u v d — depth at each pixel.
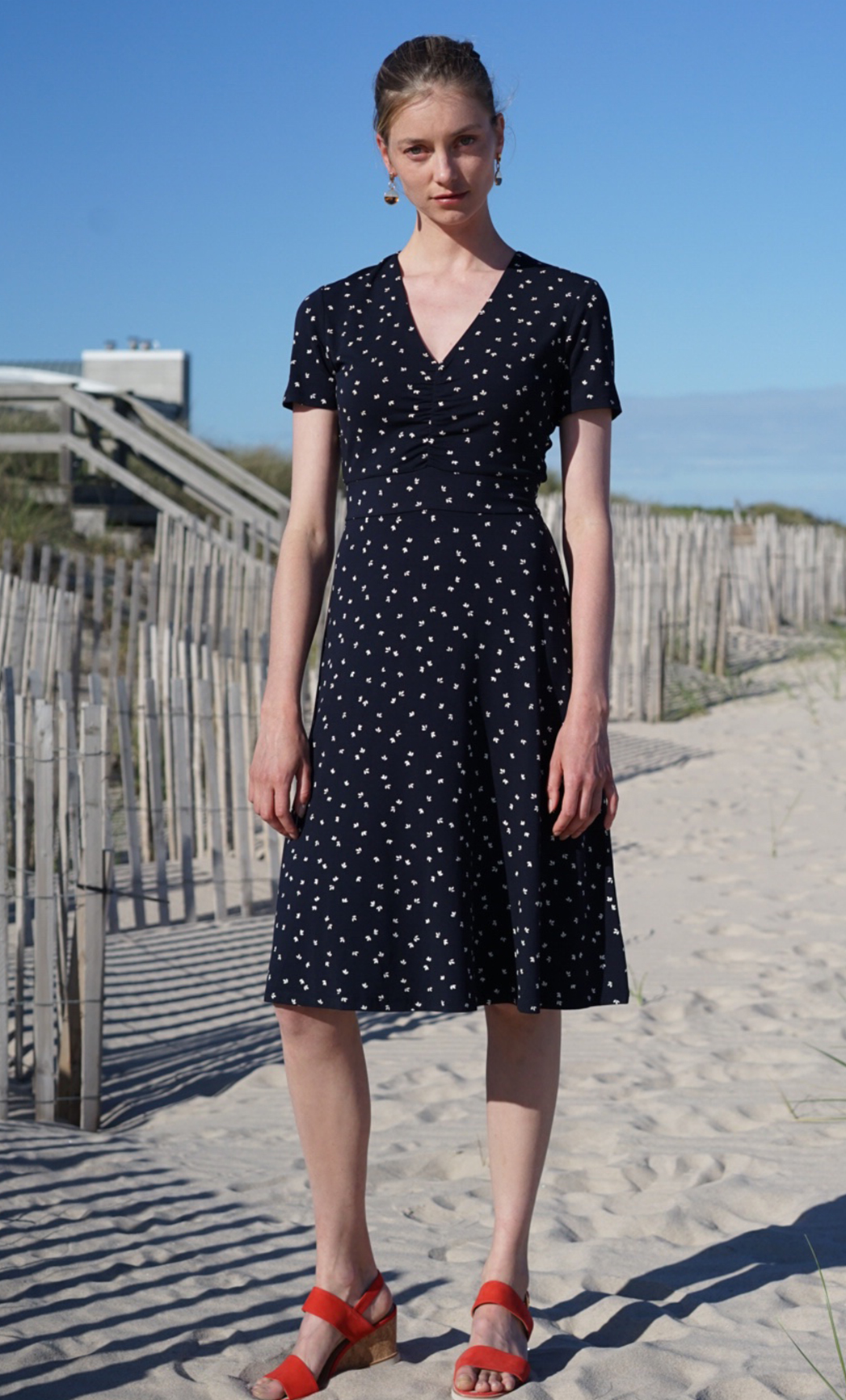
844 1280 2.50
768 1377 2.08
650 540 13.73
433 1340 2.26
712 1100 3.66
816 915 5.76
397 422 2.09
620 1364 2.12
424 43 2.08
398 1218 2.94
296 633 2.12
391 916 1.99
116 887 6.51
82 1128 3.79
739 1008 4.51
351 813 2.01
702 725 11.24
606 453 2.15
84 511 13.76
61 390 14.34
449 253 2.15
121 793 8.03
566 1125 3.48
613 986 2.06
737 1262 2.63
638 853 7.11
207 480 14.05
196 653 7.14
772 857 6.91
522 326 2.10
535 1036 2.11
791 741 10.34
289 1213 3.00
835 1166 3.14
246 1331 2.32
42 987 3.81
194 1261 2.67
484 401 2.07
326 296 2.20
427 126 2.05
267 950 5.66
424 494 2.07
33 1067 4.06
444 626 2.03
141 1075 4.23
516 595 2.05
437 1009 1.96
